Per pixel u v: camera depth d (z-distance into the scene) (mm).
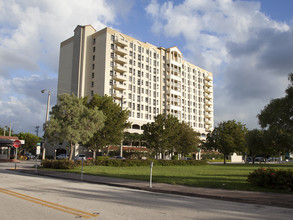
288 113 15594
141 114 74812
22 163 40906
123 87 69000
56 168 26906
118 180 16562
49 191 11461
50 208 7711
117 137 41500
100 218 6633
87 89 69875
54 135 30328
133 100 73250
